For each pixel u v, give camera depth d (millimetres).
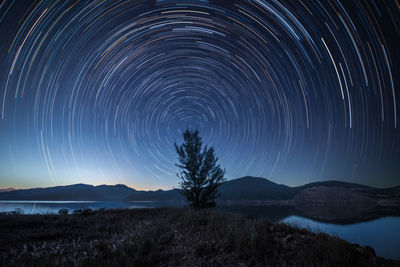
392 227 24078
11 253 6684
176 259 6082
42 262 5793
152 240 7383
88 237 9320
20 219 12773
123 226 10578
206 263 5570
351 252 5199
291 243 6008
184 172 17484
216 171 17422
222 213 11406
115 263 5645
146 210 16859
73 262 5832
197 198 16969
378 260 5273
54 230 10547
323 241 5699
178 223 10305
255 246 5789
